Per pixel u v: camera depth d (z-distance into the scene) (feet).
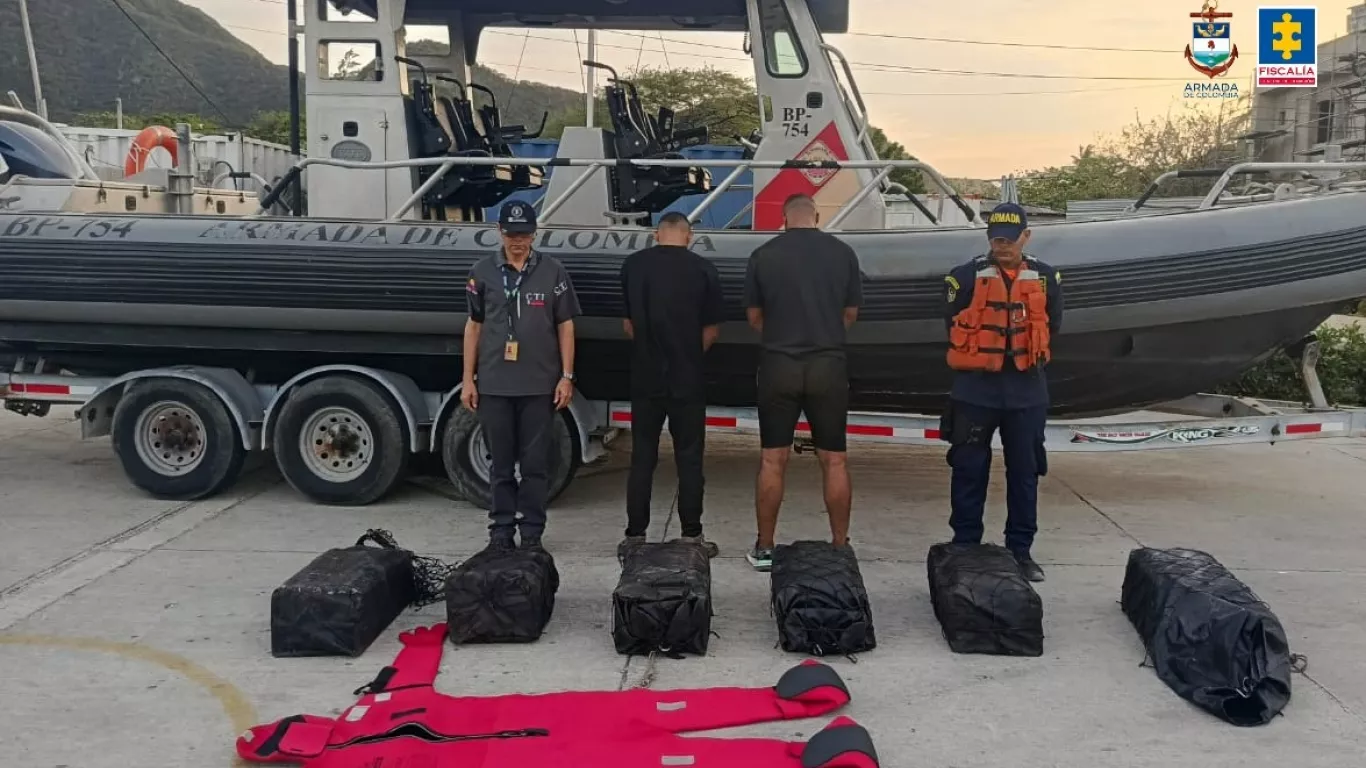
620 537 18.63
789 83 20.72
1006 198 20.06
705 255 18.92
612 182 22.13
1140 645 13.65
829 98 20.63
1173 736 11.12
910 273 18.47
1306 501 21.59
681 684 12.39
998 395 15.42
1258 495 22.15
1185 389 19.80
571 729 10.89
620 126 21.76
